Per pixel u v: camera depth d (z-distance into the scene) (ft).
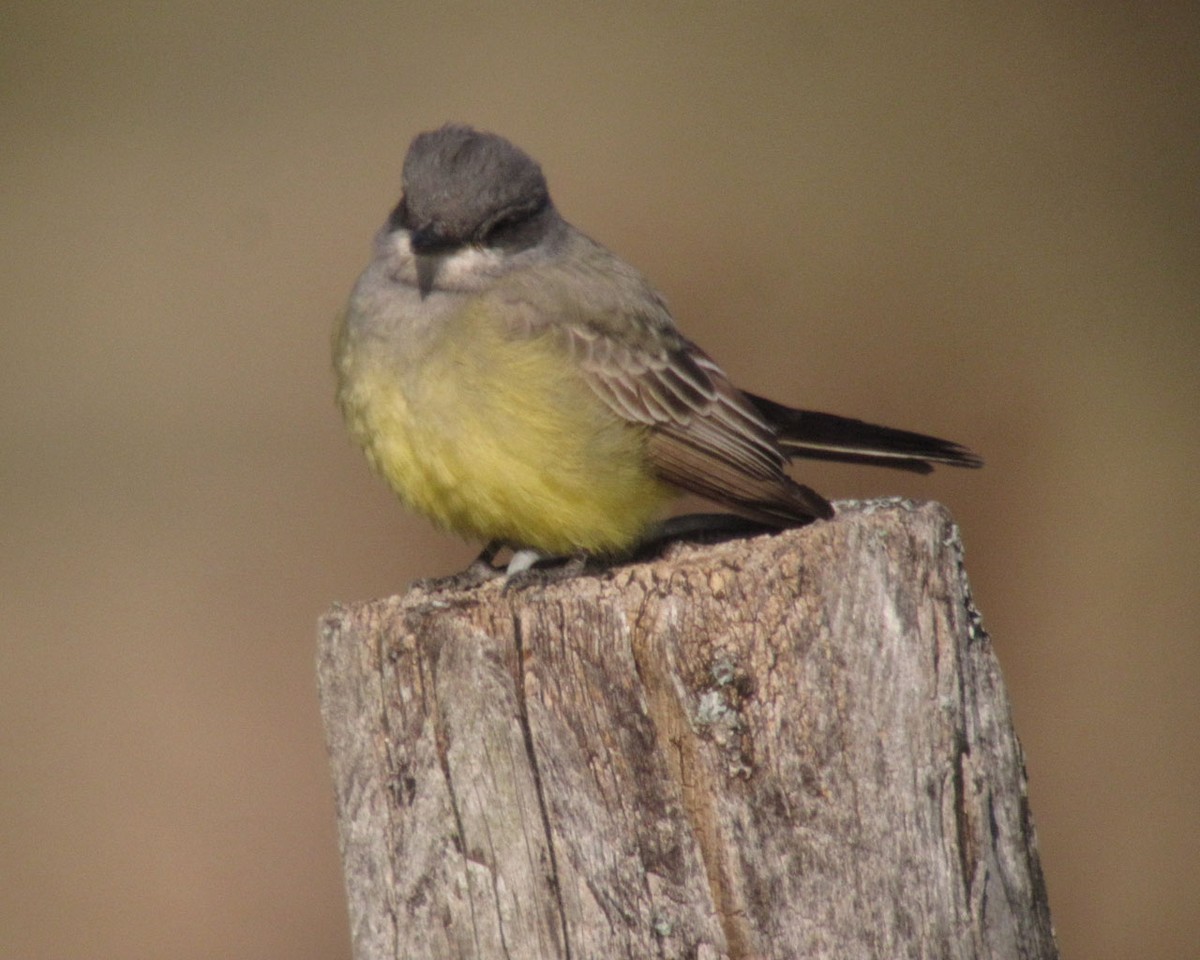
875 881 17.44
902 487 42.01
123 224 56.34
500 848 17.85
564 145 55.72
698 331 48.42
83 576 45.85
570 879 17.61
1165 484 44.14
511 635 17.85
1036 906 18.56
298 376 51.52
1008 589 42.24
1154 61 59.36
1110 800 38.50
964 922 17.72
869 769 17.69
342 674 18.66
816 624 17.76
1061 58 59.21
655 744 17.60
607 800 17.61
